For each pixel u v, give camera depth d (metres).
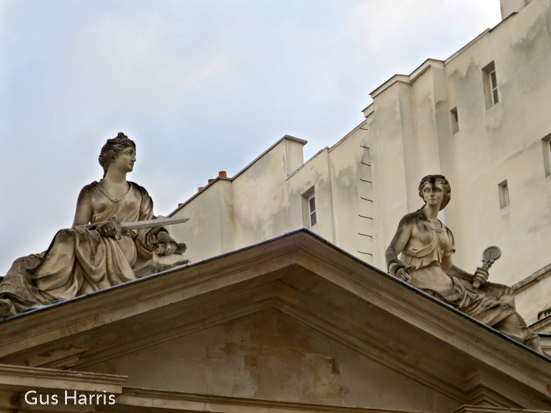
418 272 33.50
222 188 53.94
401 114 48.66
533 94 46.25
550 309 40.81
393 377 32.00
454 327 31.86
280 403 30.19
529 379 32.28
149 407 28.95
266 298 31.11
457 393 32.41
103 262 29.80
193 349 30.23
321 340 31.59
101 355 29.28
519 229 45.72
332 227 49.81
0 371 27.38
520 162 46.19
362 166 49.41
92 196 31.48
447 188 34.41
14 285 28.83
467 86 48.28
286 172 51.94
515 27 47.34
